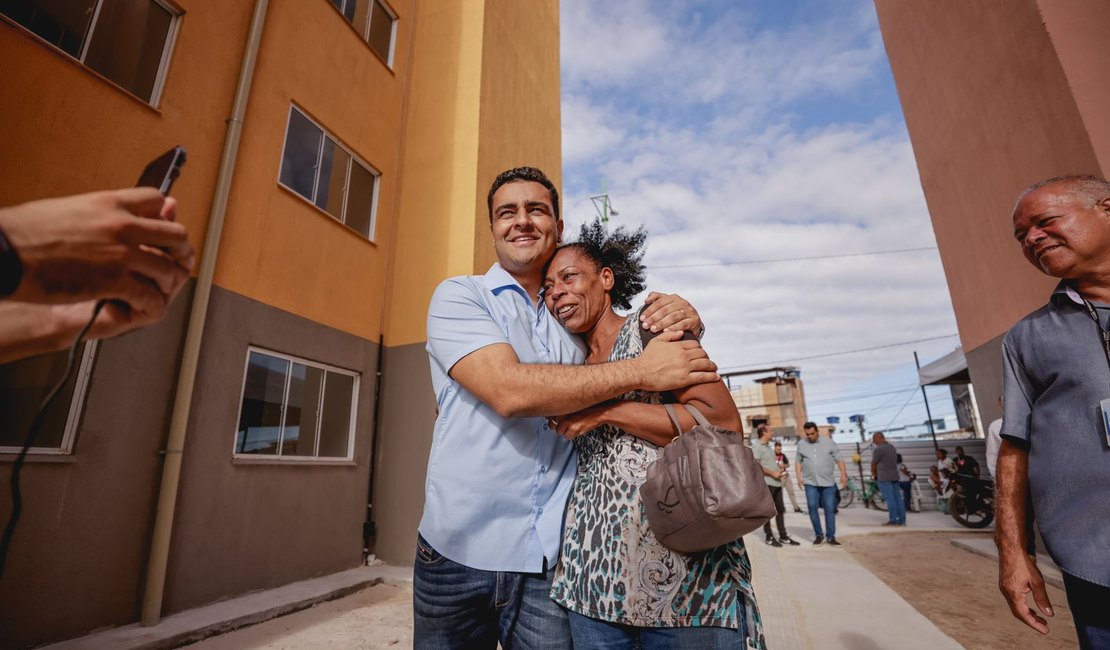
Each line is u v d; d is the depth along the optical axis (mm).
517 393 1301
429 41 8141
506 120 8258
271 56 5566
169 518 4023
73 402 3674
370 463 6492
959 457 9953
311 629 4078
